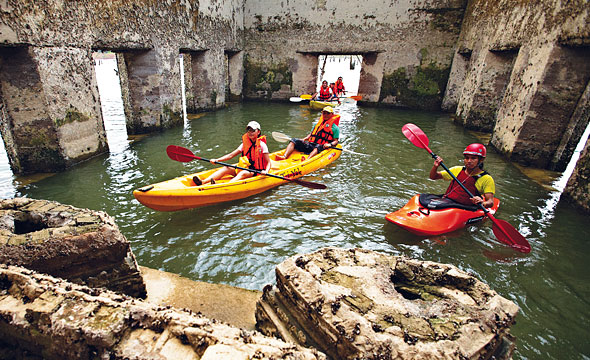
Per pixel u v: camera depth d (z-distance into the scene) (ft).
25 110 15.78
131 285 7.55
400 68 38.86
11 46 14.17
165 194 12.53
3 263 5.83
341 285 5.35
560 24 17.03
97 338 4.22
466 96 30.76
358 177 17.94
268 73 43.73
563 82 17.75
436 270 5.79
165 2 24.59
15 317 4.66
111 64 129.08
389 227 12.92
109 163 18.86
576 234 12.74
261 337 4.37
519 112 20.20
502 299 5.16
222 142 23.91
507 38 23.35
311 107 40.37
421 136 13.85
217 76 35.76
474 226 12.93
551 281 10.19
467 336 4.45
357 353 4.31
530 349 7.73
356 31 38.83
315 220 13.34
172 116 27.55
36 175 16.80
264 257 10.94
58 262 6.37
